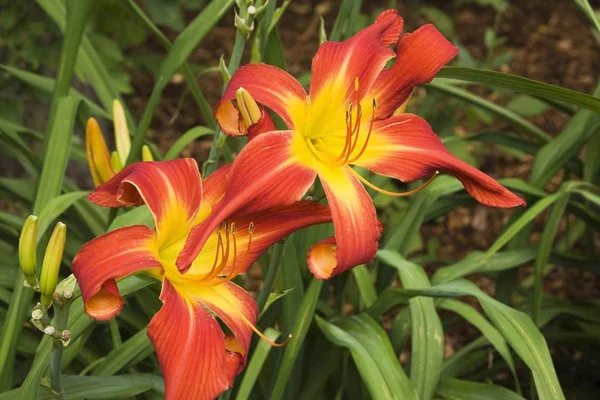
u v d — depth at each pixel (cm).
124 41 174
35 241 66
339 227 68
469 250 177
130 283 73
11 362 85
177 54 94
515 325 88
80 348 88
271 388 94
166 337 65
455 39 222
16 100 154
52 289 66
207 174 84
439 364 91
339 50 73
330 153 71
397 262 96
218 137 83
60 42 153
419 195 106
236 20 78
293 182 68
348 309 154
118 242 66
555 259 107
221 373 66
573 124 110
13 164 167
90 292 63
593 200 100
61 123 97
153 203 67
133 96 216
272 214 70
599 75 222
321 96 72
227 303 69
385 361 87
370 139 73
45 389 75
